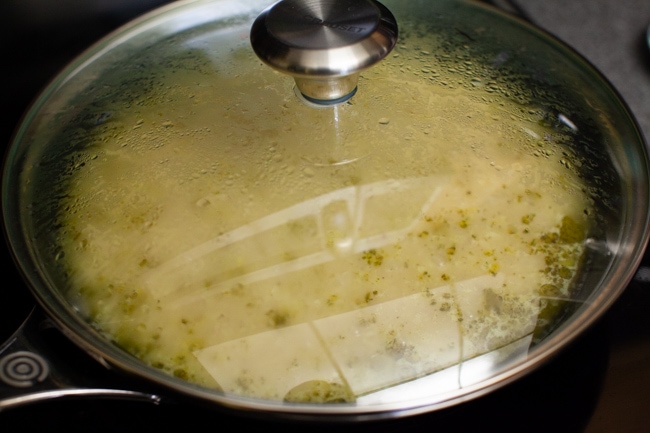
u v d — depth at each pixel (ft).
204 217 1.19
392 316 1.13
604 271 1.16
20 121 1.32
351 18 1.19
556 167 1.24
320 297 1.14
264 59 1.17
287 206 1.19
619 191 1.22
